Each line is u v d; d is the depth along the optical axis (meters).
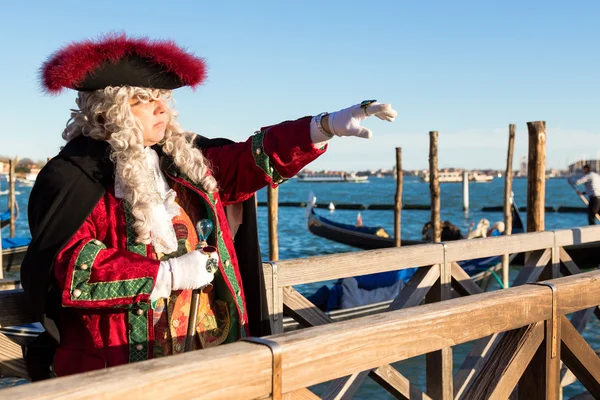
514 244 3.97
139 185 1.65
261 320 2.02
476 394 2.14
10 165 18.48
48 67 1.68
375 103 1.76
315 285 11.09
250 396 1.35
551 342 2.23
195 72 1.77
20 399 1.04
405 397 2.92
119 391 1.13
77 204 1.60
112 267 1.56
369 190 103.56
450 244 3.52
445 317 1.83
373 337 1.62
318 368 1.49
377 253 3.18
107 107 1.68
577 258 12.38
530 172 8.58
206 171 1.85
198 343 1.80
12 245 13.43
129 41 1.67
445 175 143.62
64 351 1.69
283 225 30.70
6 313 1.87
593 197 13.58
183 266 1.60
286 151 1.87
